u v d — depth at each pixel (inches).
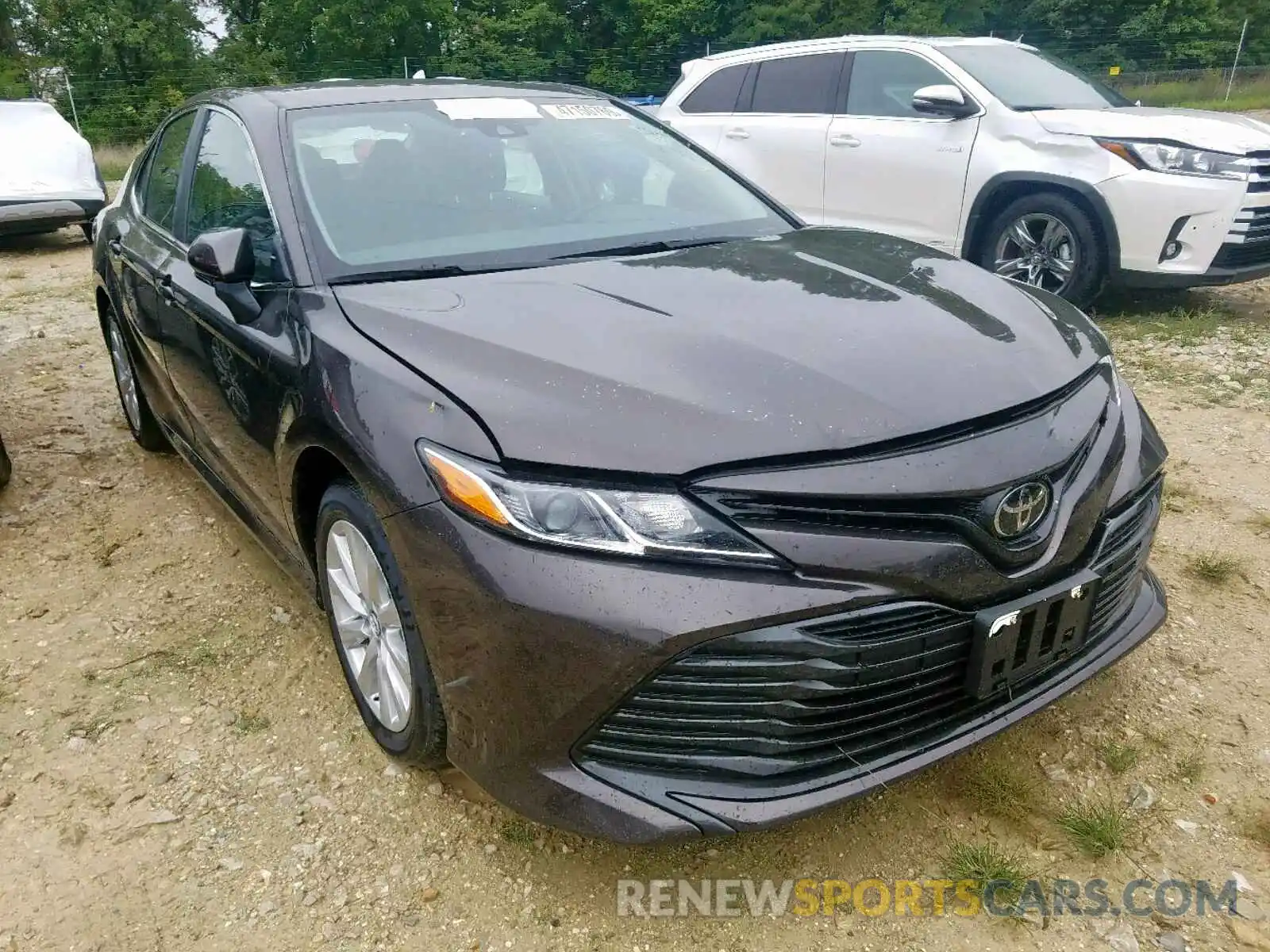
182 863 89.1
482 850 90.0
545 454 75.7
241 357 108.5
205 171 136.1
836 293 99.0
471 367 84.6
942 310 96.1
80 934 82.2
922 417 78.5
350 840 91.6
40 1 1233.4
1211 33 1444.4
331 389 91.1
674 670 73.5
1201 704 107.6
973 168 253.3
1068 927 81.7
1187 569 134.1
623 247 116.3
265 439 106.1
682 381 80.4
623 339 86.9
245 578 136.9
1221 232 227.6
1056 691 87.7
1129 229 235.0
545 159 128.0
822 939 81.3
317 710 109.3
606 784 76.4
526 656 74.9
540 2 1396.4
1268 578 131.5
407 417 83.0
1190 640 118.9
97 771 100.3
